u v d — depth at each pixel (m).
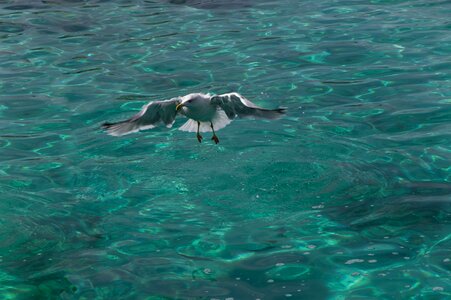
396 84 12.36
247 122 11.17
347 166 9.51
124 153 10.25
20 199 8.91
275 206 8.65
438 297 6.65
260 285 6.98
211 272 7.25
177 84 12.80
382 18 16.41
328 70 13.23
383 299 6.67
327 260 7.37
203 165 9.75
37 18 17.36
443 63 13.23
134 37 15.80
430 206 8.35
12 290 7.01
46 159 10.11
